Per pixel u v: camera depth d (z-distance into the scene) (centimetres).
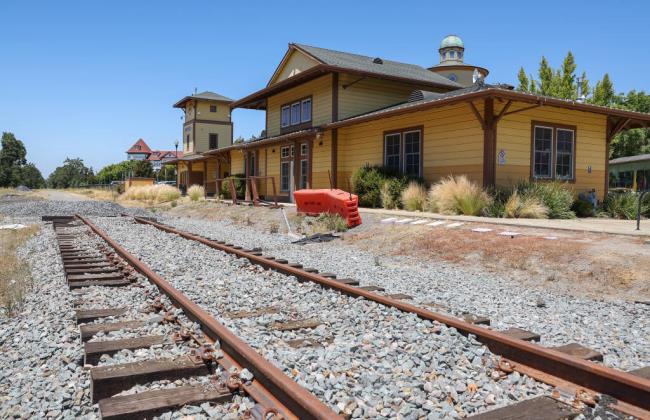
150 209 2939
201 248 1148
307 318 573
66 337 486
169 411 329
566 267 857
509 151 1588
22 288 704
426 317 536
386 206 1794
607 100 4028
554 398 353
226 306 625
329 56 2472
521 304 681
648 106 4103
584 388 361
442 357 426
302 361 414
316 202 1691
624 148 3869
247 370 374
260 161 2930
